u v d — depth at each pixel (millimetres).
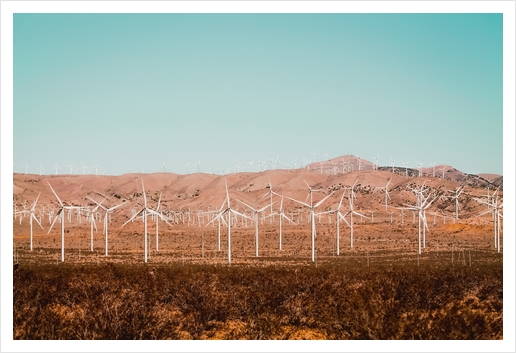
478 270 57062
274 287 44875
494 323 32562
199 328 35219
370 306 34531
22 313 35344
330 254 112125
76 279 52031
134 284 49938
